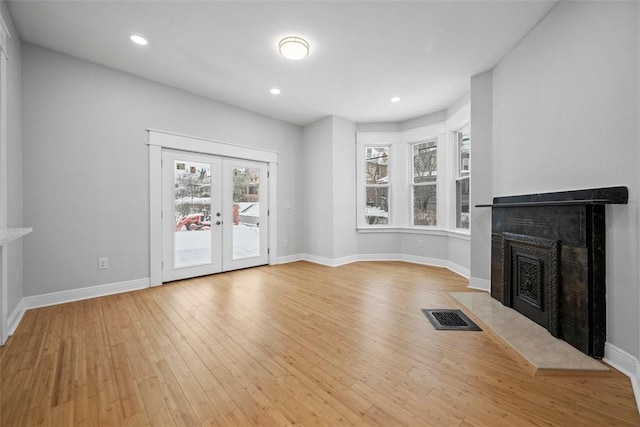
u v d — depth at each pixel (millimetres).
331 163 4770
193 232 3902
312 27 2445
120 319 2447
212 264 4102
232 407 1377
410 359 1823
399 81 3479
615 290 1714
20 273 2537
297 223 5234
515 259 2570
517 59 2686
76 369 1688
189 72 3244
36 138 2693
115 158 3170
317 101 4129
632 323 1626
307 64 3072
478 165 3266
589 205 1782
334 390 1508
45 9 2213
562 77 2146
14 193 2377
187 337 2117
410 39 2619
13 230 1957
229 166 4281
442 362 1788
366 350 1937
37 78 2701
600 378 1614
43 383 1551
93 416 1312
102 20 2348
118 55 2893
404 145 5094
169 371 1675
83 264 2969
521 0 2133
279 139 4922
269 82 3504
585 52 1941
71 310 2643
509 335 2064
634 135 1622
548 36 2283
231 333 2189
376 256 5195
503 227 2783
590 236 1791
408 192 5102
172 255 3684
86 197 2982
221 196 4191
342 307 2768
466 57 2924
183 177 3783
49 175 2766
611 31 1752
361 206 5191
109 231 3135
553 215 2104
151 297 3057
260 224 4699
